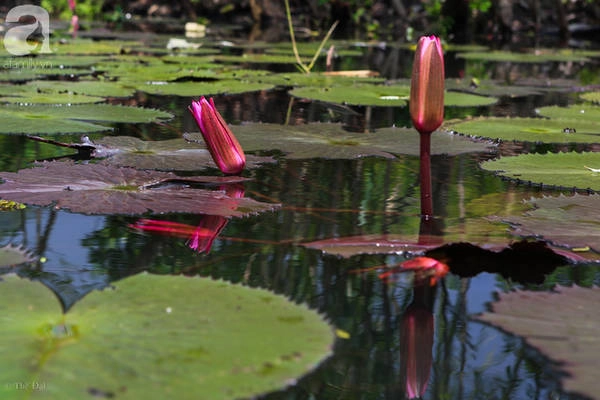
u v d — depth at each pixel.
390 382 1.61
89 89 3.06
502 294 1.73
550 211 1.95
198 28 7.50
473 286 1.77
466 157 2.34
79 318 1.64
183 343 1.61
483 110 3.06
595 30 8.32
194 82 3.53
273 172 2.19
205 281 1.72
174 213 1.97
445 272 1.80
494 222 1.93
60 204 1.92
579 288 1.74
